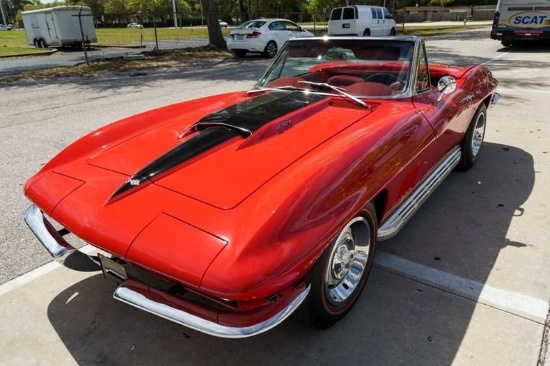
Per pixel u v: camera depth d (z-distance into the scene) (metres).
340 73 3.57
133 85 10.05
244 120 2.62
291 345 2.27
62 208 2.21
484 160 4.84
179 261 1.75
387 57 3.32
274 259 1.74
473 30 29.05
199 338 2.33
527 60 12.74
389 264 2.93
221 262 1.70
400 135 2.62
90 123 6.59
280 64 3.78
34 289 2.72
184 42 23.62
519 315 2.43
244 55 16.38
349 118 2.77
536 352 2.17
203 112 3.13
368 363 2.14
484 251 3.07
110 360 2.19
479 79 4.34
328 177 2.04
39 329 2.39
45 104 8.12
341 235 2.17
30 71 12.74
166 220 1.92
